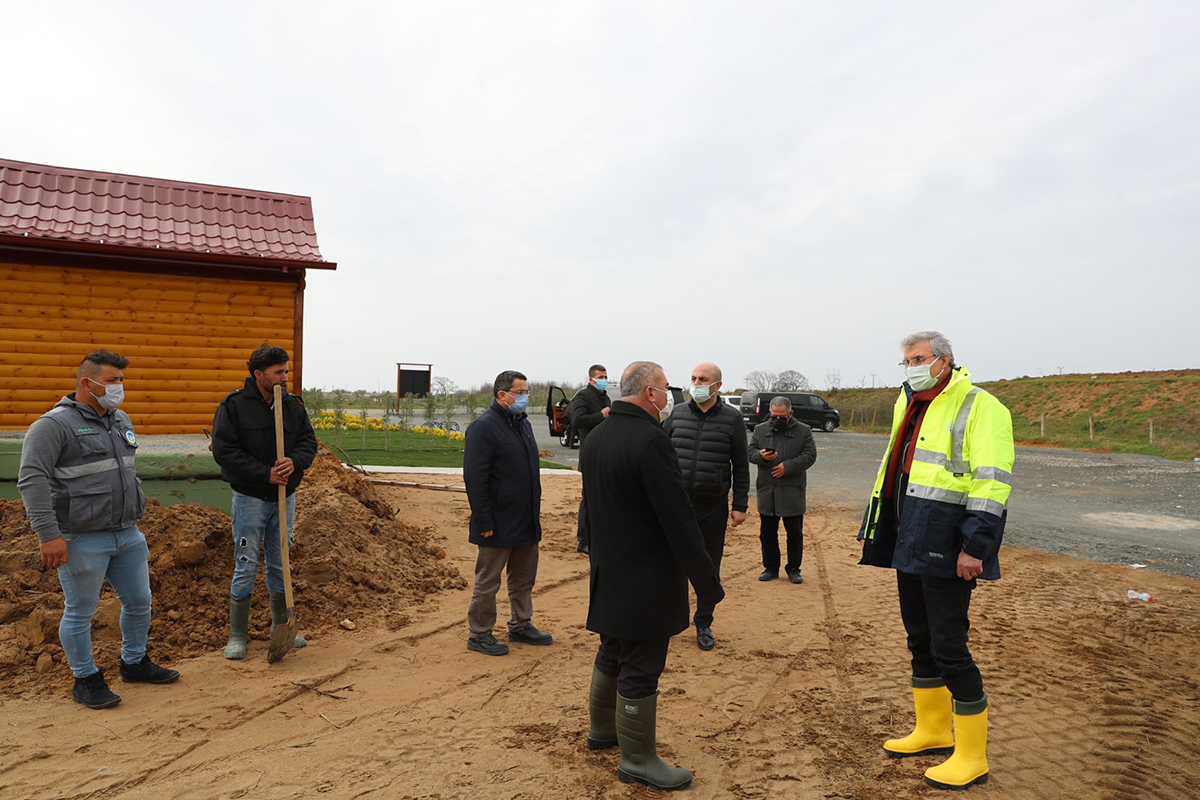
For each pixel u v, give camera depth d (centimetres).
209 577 548
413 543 761
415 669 467
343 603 576
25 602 480
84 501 382
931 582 328
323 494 709
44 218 848
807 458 710
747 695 435
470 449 489
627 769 325
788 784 327
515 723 388
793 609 632
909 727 390
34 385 841
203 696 413
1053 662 496
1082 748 366
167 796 307
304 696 418
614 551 325
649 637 319
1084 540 973
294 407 482
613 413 337
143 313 888
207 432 849
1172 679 466
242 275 931
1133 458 2308
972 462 318
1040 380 4634
